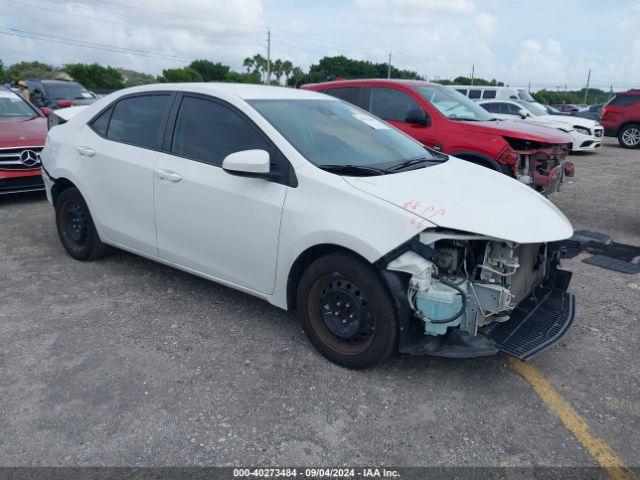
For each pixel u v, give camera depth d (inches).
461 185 138.2
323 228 125.3
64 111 237.8
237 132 147.6
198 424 111.7
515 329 131.3
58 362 133.7
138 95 177.2
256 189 139.2
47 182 206.1
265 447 105.4
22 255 211.0
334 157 140.5
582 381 130.1
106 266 199.5
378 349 124.6
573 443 108.3
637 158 554.9
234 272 149.9
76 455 102.3
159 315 160.6
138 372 130.1
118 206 177.2
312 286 133.1
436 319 117.6
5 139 278.4
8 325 152.5
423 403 120.0
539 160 252.2
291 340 146.8
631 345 148.1
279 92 165.9
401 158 153.6
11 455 102.0
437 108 274.1
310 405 118.5
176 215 158.9
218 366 133.3
